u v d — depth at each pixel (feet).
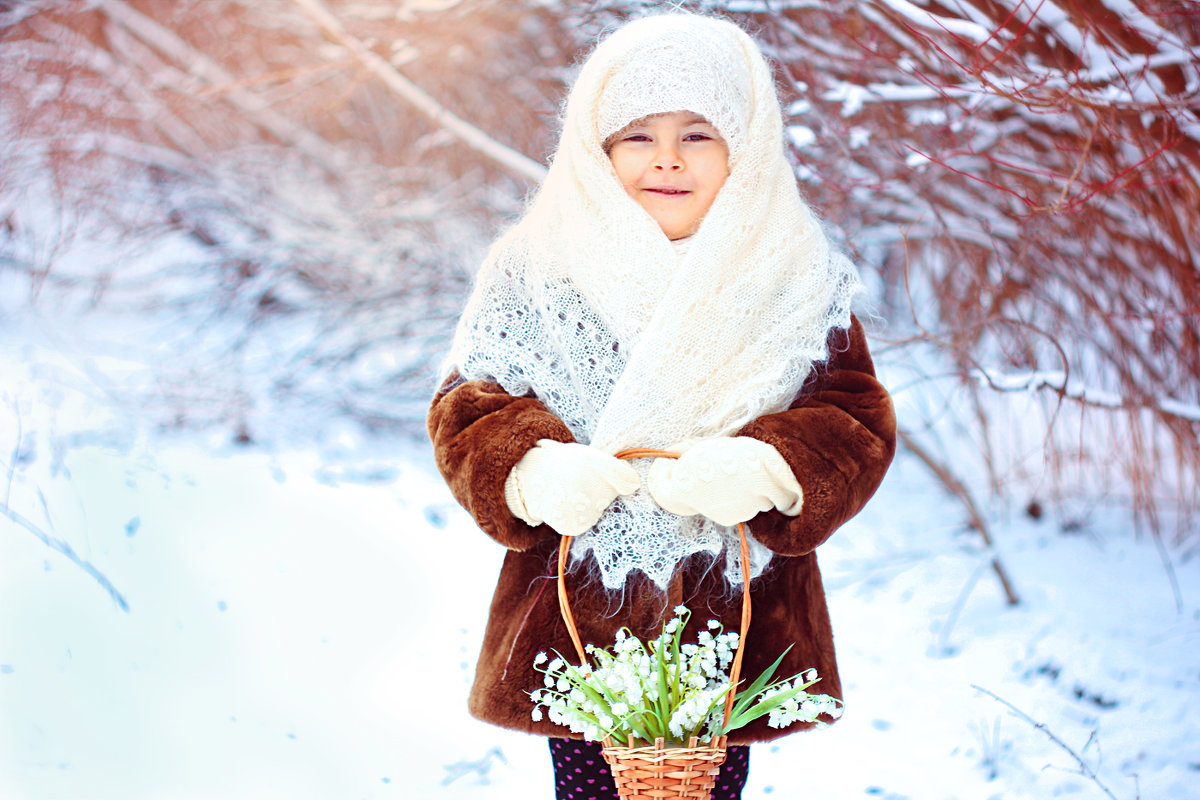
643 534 6.02
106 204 21.58
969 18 11.35
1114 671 10.86
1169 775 8.80
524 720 6.27
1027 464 15.85
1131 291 13.19
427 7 16.05
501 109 17.85
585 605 6.34
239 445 17.97
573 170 6.69
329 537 14.19
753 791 8.77
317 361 19.02
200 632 11.37
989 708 10.21
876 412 6.50
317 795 8.54
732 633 5.80
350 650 11.23
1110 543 14.33
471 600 12.51
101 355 21.06
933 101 13.17
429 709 10.09
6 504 13.04
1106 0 10.37
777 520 6.08
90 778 8.62
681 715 5.40
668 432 6.22
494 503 6.09
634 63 6.50
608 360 6.57
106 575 12.47
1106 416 13.60
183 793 8.47
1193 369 12.85
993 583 13.34
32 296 21.38
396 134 20.10
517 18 16.67
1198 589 12.83
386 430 18.88
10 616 11.32
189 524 14.21
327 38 17.74
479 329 6.74
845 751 9.46
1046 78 10.55
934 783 8.83
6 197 21.56
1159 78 11.12
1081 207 12.01
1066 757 9.21
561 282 6.70
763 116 6.59
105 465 16.05
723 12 12.93
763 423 6.15
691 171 6.57
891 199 13.85
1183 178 11.44
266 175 20.63
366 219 18.74
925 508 15.81
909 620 12.40
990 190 12.97
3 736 9.16
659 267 6.44
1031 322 13.47
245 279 20.02
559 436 6.21
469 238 18.53
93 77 21.42
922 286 16.08
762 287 6.44
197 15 20.79
